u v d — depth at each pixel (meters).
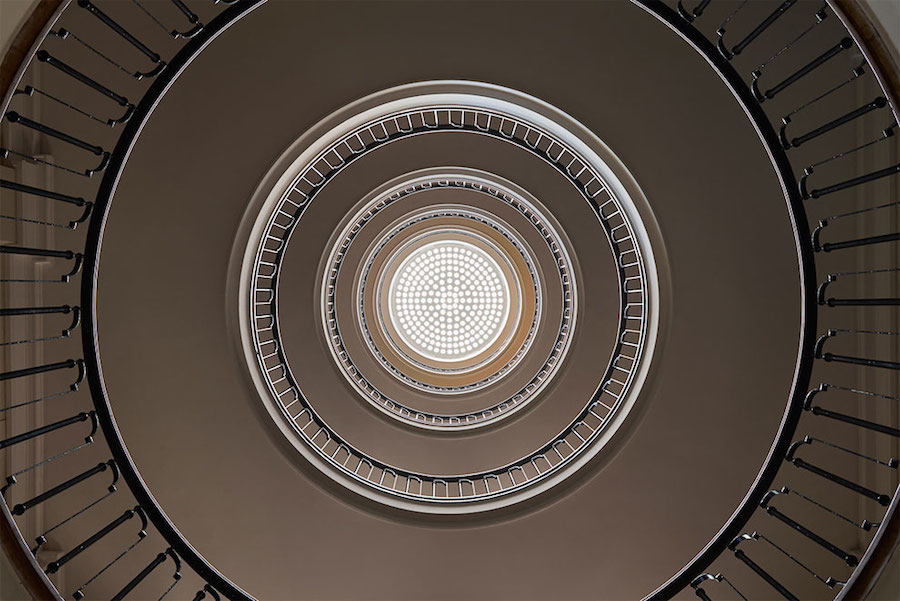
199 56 4.31
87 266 3.05
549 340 6.11
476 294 7.55
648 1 3.18
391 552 4.85
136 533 4.70
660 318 4.70
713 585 4.80
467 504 4.89
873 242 2.90
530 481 4.98
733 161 4.50
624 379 5.39
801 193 3.08
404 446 5.73
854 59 4.20
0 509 2.57
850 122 4.21
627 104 4.48
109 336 4.56
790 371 4.65
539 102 4.56
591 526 4.84
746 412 4.73
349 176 5.29
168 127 4.39
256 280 4.79
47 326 4.25
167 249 4.54
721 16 4.30
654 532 4.84
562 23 4.35
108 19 2.81
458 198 5.91
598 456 4.80
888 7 2.39
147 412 4.67
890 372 3.90
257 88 4.41
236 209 4.56
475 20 4.36
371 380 6.24
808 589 4.64
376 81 4.48
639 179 4.62
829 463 4.49
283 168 4.55
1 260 3.70
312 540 4.84
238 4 3.16
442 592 4.89
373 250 6.10
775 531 4.67
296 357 5.53
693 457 4.79
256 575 4.84
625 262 5.29
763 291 4.63
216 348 4.66
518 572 4.87
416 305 7.57
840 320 4.21
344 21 4.32
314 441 5.32
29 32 2.39
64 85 4.19
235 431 4.75
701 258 4.64
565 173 5.20
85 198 4.27
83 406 4.46
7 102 2.36
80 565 4.62
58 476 4.46
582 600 4.86
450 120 5.05
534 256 6.02
